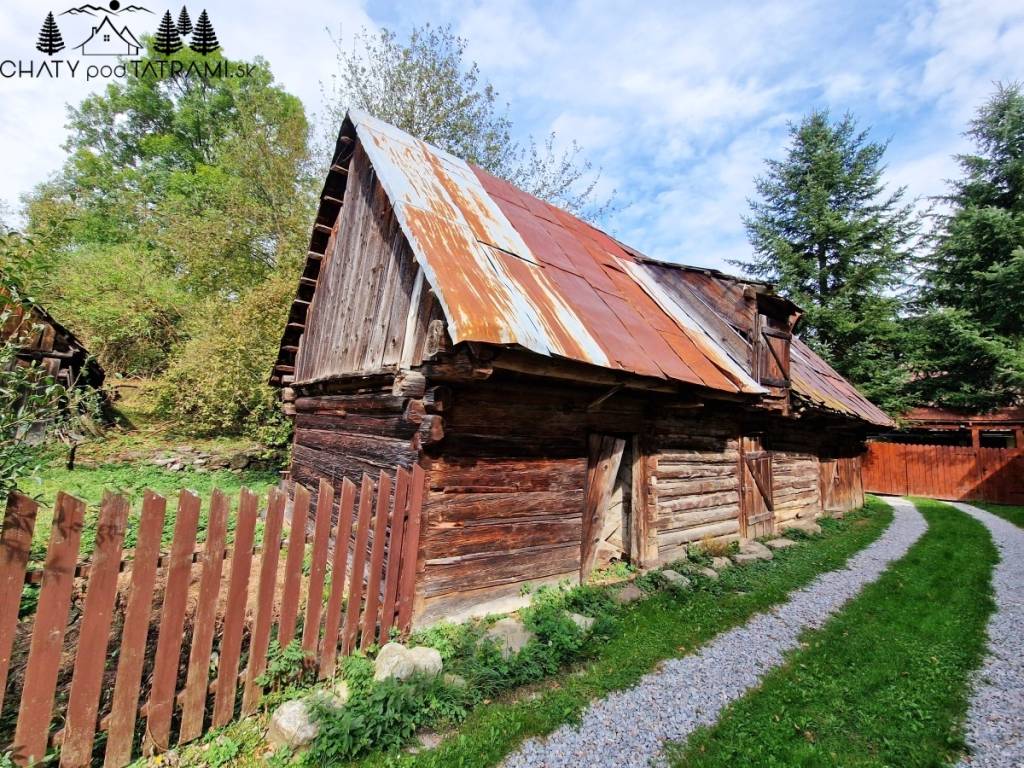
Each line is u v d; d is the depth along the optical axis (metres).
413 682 3.37
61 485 8.92
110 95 26.58
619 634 4.62
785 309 8.59
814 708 3.57
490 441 4.75
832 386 12.95
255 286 14.52
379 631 3.92
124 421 14.23
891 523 11.70
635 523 6.50
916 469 18.17
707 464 7.77
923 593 6.28
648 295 8.09
